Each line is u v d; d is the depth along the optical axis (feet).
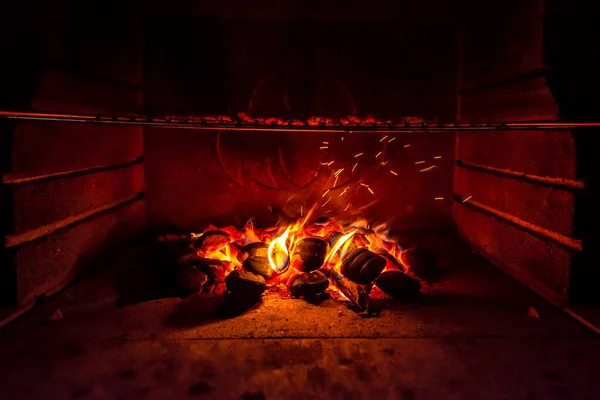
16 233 6.30
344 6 10.20
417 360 5.17
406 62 10.42
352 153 10.60
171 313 6.46
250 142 10.47
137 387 4.68
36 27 6.40
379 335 5.78
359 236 8.06
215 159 10.50
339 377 4.85
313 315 6.40
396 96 10.49
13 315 6.14
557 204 6.82
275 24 10.20
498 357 5.24
